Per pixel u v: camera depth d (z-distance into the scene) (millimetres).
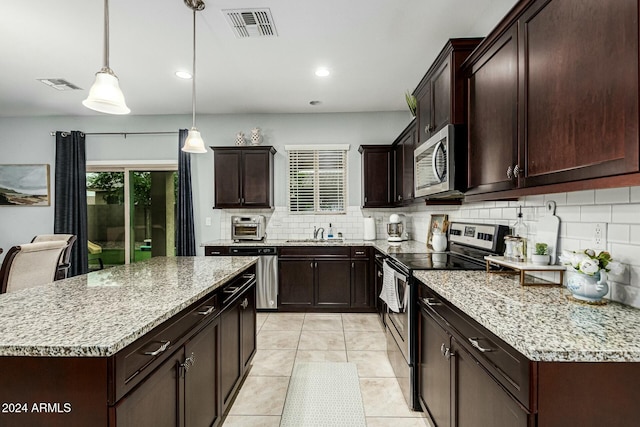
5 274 2211
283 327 3535
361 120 4625
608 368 886
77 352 893
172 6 2240
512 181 1496
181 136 4582
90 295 1431
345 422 1941
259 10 2297
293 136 4648
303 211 4652
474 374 1247
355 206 4645
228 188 4301
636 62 871
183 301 1331
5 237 4684
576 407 887
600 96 997
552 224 1683
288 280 4066
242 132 4496
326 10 2309
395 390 2283
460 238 2723
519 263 1692
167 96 3953
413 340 2043
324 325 3594
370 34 2627
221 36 2633
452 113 2051
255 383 2383
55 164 4586
